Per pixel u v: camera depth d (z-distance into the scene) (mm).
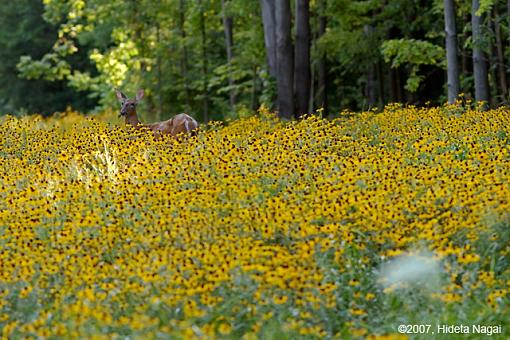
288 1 30078
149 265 11133
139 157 16781
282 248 11609
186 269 11000
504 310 10836
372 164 15164
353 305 10898
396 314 10898
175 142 18000
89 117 22812
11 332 10023
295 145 17625
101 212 13641
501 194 12742
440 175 14320
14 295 10914
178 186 14883
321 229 12094
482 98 25875
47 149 19062
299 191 14141
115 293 10570
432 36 32062
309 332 10039
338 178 14477
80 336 9719
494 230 12094
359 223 12516
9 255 12164
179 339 9625
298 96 30125
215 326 10289
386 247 12062
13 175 16188
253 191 13797
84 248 12086
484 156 15070
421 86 34531
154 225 12852
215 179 15117
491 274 11039
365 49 33031
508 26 28188
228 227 12586
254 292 10586
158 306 10344
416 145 16516
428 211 12664
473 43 25766
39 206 14047
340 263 11648
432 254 11555
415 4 33094
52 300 10914
